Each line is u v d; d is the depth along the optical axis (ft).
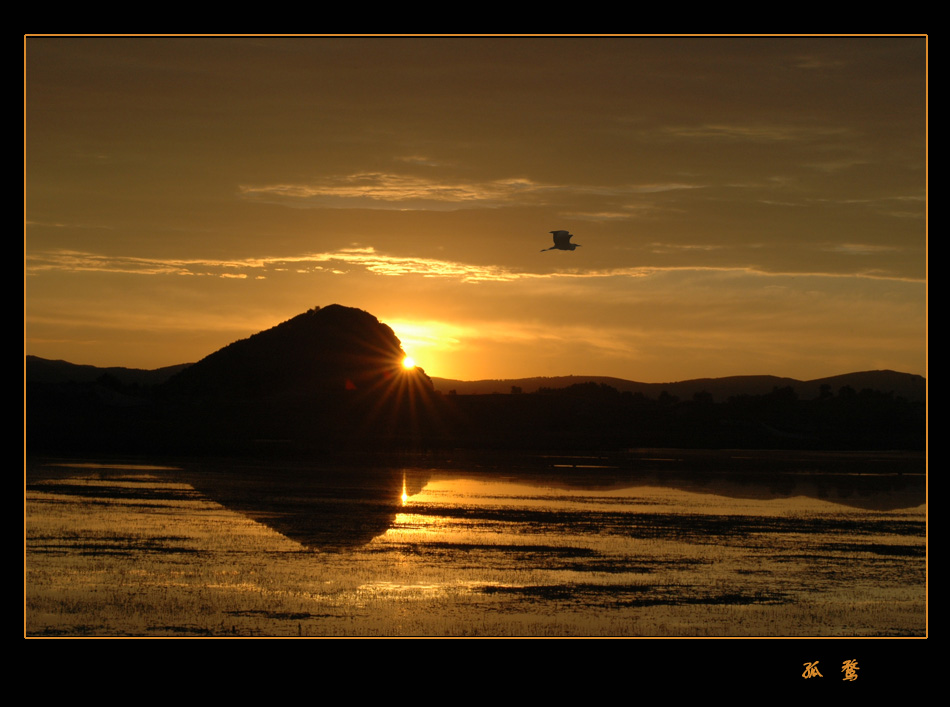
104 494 114.73
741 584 73.87
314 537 87.81
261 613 62.80
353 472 154.92
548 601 67.36
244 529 91.04
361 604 65.36
